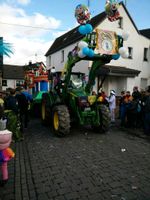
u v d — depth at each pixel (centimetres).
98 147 651
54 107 805
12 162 525
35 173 459
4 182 397
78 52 720
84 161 530
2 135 384
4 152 394
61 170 475
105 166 498
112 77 2044
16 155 577
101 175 448
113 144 686
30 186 400
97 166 498
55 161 531
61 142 705
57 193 375
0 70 1262
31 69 1529
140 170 476
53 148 639
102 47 721
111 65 2056
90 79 834
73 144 682
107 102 1048
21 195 368
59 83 888
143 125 896
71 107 840
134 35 2233
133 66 2234
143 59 2317
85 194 372
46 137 772
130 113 933
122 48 739
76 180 425
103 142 709
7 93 910
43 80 1280
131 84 2016
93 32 709
